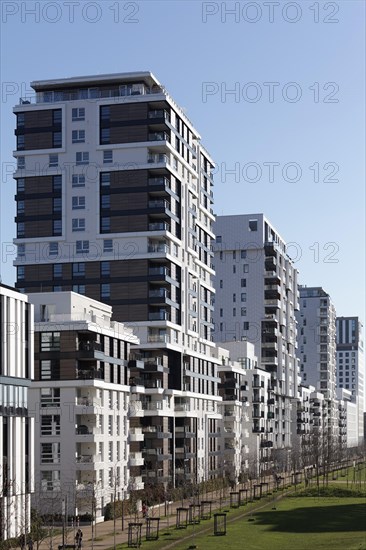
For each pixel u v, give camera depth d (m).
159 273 174.12
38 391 133.25
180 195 188.38
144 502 151.88
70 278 176.88
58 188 178.62
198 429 194.88
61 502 125.38
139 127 176.75
